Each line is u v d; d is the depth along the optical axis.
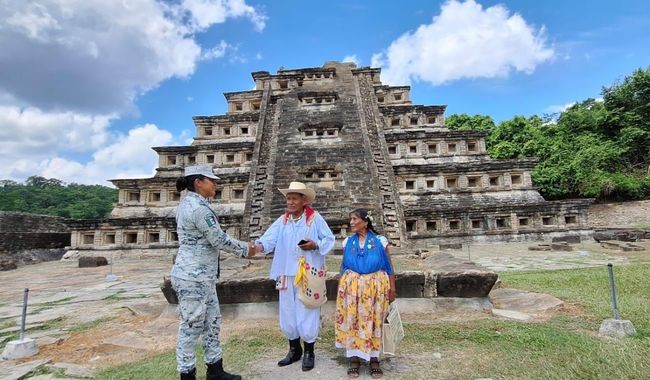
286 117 25.50
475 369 4.08
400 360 4.46
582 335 5.09
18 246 20.44
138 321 6.93
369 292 4.22
